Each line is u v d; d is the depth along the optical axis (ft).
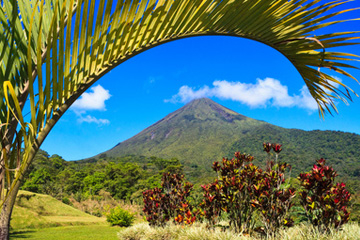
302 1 4.09
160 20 3.80
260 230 11.00
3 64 3.45
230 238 10.47
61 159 299.79
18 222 67.92
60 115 3.60
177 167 235.61
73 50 3.49
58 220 79.20
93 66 3.67
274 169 11.12
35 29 3.78
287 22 4.46
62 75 3.42
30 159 3.43
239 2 4.00
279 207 9.71
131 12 3.51
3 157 3.42
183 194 17.94
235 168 12.69
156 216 19.42
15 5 3.41
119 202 181.27
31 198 93.91
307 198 9.27
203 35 4.33
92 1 3.26
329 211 8.54
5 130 3.56
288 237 9.00
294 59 5.43
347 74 5.08
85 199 162.09
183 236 13.08
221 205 12.79
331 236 8.32
